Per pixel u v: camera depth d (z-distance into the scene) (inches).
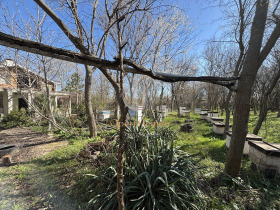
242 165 138.1
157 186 84.4
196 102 909.8
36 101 373.7
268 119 398.6
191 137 239.9
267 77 298.5
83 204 89.4
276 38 99.0
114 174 91.6
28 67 276.5
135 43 158.4
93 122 244.4
